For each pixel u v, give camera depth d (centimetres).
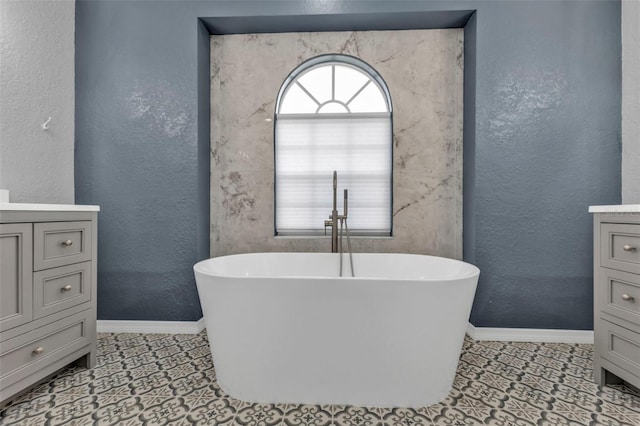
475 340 208
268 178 240
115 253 219
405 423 128
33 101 199
